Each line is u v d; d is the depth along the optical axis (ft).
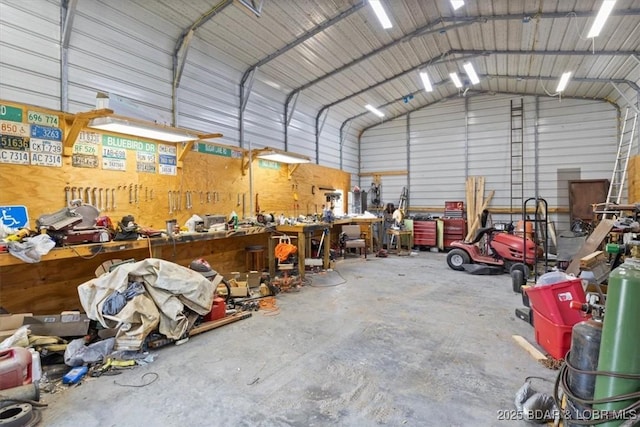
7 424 5.65
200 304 10.16
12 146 9.59
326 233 20.10
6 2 9.80
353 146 32.17
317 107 25.71
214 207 16.52
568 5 13.87
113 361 8.07
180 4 13.30
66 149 10.73
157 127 11.80
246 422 6.05
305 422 6.05
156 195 13.75
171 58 14.88
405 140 31.01
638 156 18.83
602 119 23.93
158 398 6.81
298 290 15.35
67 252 8.93
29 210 9.91
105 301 8.50
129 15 13.00
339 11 15.40
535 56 19.21
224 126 17.65
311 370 7.98
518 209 26.45
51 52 10.80
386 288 15.78
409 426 5.92
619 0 12.66
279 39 16.76
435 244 27.99
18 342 7.60
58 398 6.79
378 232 28.37
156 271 9.39
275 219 18.74
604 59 17.84
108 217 11.02
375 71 22.13
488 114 27.63
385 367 8.11
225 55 17.30
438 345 9.36
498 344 9.41
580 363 5.08
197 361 8.44
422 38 19.06
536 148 26.05
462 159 28.71
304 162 21.93
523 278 15.06
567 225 24.99
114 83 12.63
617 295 4.42
